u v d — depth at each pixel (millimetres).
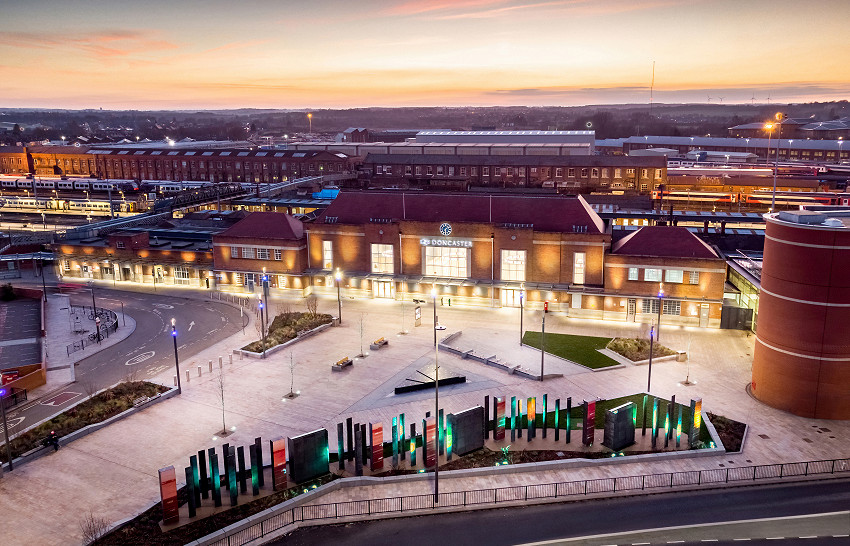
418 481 43750
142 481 44312
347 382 60938
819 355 51469
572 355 66938
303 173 199875
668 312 77062
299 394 58312
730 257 85000
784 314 52844
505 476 44312
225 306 86562
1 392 45062
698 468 44688
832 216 59375
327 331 75688
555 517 39375
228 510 40500
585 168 167125
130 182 193375
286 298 89875
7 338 76188
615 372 62656
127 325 79188
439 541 37219
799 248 51125
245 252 91938
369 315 81688
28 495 42531
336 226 89000
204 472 41781
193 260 96312
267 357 67562
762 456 46375
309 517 39812
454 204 87938
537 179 170125
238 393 58656
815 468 44562
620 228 95250
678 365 64438
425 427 45625
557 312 81688
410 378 61562
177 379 58562
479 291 84500
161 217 123250
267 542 37469
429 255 85938
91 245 103125
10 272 107438
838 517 38781
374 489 42938
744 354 67250
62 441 49344
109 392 57406
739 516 39094
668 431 48031
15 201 175250
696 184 162125
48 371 64938
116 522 39219
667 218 113438
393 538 37625
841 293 50000
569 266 80938
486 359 65375
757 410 54125
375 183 179625
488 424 51000
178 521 39250
